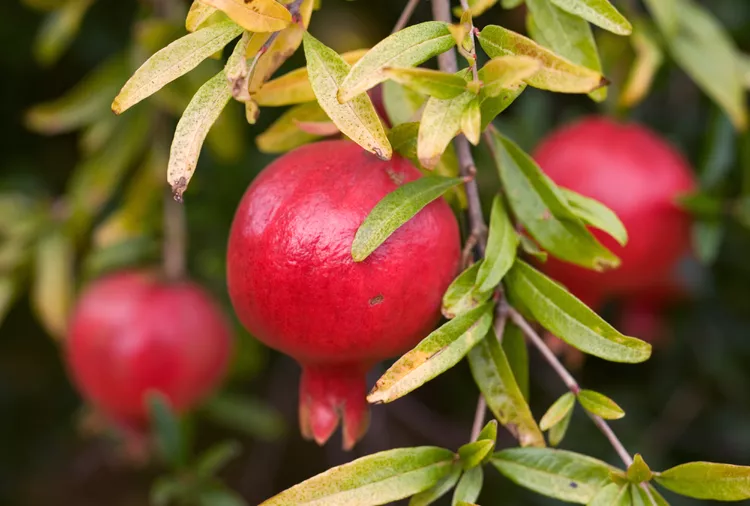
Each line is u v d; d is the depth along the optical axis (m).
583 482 0.58
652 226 0.73
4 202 0.94
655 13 0.75
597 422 0.58
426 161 0.56
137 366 0.82
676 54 0.77
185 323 0.84
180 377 0.83
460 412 1.06
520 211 0.61
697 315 0.95
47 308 0.92
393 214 0.57
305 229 0.57
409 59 0.56
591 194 0.73
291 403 1.14
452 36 0.56
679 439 0.99
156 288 0.85
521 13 0.91
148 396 0.77
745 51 0.93
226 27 0.57
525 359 0.61
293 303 0.57
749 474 0.57
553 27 0.63
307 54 0.57
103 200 0.92
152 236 0.92
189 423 0.83
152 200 0.90
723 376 0.95
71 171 1.13
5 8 1.04
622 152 0.74
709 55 0.77
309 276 0.57
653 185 0.73
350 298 0.57
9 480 1.22
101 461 1.28
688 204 0.73
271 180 0.59
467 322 0.58
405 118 0.62
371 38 1.00
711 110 0.80
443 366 0.57
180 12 0.83
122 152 0.89
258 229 0.58
